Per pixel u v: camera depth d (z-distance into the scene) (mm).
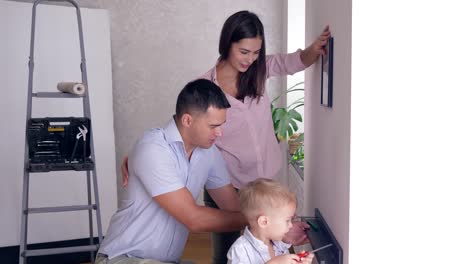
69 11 3691
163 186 1746
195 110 1723
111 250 1841
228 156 2352
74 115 3707
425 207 1477
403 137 1449
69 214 3695
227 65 2291
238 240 1678
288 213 1620
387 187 1462
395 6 1411
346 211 1494
